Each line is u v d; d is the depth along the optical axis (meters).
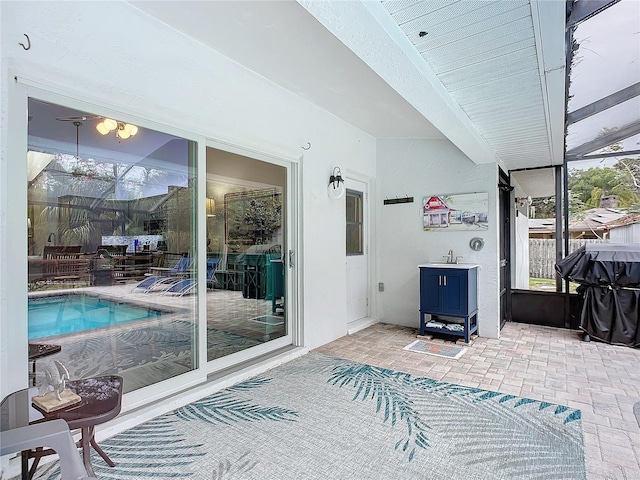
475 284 4.58
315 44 2.79
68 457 1.23
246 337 3.47
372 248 5.53
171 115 2.63
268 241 3.70
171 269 2.80
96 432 2.21
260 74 3.32
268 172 3.67
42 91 2.02
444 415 2.55
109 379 1.94
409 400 2.79
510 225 5.68
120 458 2.04
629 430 2.34
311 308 4.09
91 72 2.17
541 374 3.33
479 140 3.82
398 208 5.32
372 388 3.02
